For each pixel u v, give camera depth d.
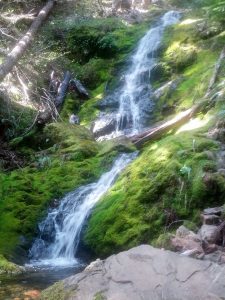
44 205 6.50
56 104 10.55
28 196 6.60
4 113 9.14
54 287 3.63
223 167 5.54
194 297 3.14
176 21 14.07
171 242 4.44
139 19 15.02
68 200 6.59
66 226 6.18
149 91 10.62
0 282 4.48
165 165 5.79
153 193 5.53
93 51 13.16
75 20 13.66
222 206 4.99
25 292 4.13
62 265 5.37
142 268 3.48
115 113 10.19
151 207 5.46
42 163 7.62
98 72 12.26
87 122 10.09
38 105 10.14
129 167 6.57
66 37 13.29
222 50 9.80
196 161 5.62
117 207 5.72
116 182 6.42
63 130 8.66
